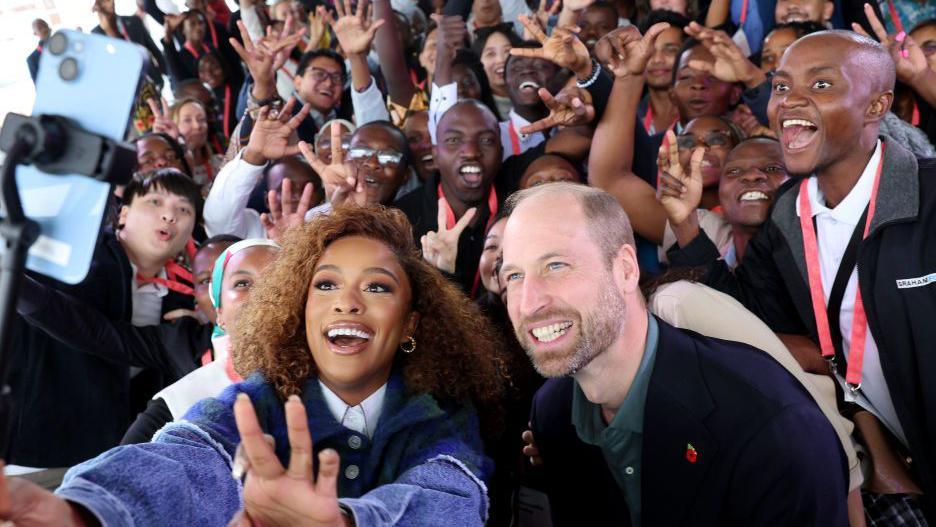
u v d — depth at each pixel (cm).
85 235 77
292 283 160
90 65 77
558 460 187
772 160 273
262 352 160
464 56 405
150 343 276
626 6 484
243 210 356
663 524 167
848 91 205
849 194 210
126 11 707
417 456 155
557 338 158
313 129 462
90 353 268
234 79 596
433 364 165
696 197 257
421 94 440
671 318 188
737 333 185
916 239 199
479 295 276
